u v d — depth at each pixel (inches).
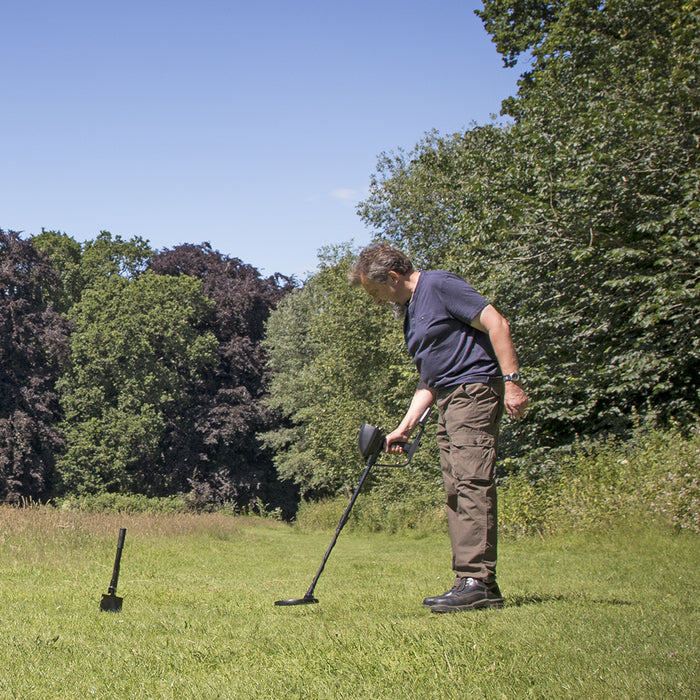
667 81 523.5
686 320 457.7
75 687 102.3
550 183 535.8
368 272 159.9
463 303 151.8
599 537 384.5
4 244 1594.5
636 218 517.3
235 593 245.3
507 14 845.8
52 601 226.2
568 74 671.1
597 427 534.6
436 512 748.0
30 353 1540.4
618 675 91.4
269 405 1695.4
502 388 154.6
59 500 1482.5
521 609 141.6
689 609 145.9
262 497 1820.9
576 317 515.8
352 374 1234.0
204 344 1733.5
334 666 104.3
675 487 375.9
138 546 496.4
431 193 1104.8
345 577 306.2
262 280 1956.2
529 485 486.9
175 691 97.0
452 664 100.3
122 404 1612.9
